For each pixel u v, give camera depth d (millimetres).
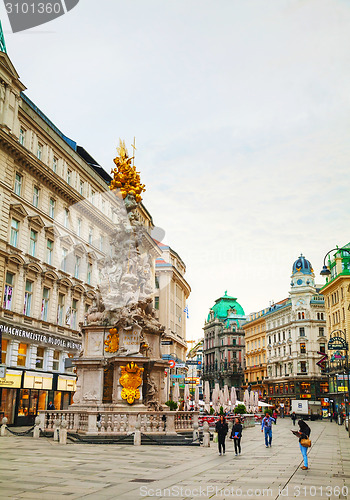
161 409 21391
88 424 19391
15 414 31406
